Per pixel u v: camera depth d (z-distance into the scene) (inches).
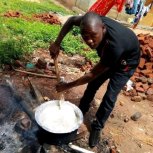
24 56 88.5
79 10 177.0
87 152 56.8
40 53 93.4
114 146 62.4
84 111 67.5
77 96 75.5
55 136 51.6
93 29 44.6
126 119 70.9
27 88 72.6
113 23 50.4
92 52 100.5
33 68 82.5
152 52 99.5
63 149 55.6
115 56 48.4
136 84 85.8
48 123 53.2
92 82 61.9
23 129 57.7
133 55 54.9
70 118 55.3
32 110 62.9
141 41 104.7
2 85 70.2
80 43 106.0
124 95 81.8
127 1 117.8
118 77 56.5
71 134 52.9
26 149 54.0
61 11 154.3
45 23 122.9
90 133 61.6
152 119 74.3
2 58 81.7
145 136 68.0
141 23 177.6
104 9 87.0
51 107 56.0
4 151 53.1
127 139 65.6
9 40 93.4
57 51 58.9
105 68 49.1
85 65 91.9
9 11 125.6
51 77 79.9
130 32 52.5
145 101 81.4
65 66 89.4
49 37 104.3
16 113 61.6
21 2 150.7
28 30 106.3
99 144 61.9
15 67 81.3
